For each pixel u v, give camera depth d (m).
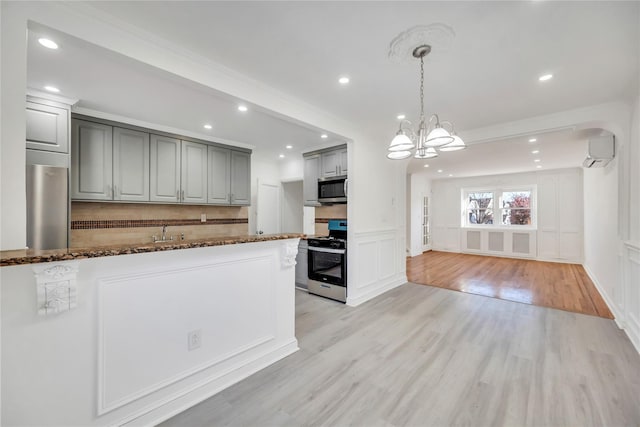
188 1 1.44
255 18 1.58
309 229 5.49
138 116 3.12
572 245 6.31
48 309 1.23
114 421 1.46
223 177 4.16
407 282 4.77
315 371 2.11
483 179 7.62
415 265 6.23
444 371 2.09
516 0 1.44
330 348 2.47
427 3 1.47
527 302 3.70
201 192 3.90
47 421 1.27
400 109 2.98
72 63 2.00
